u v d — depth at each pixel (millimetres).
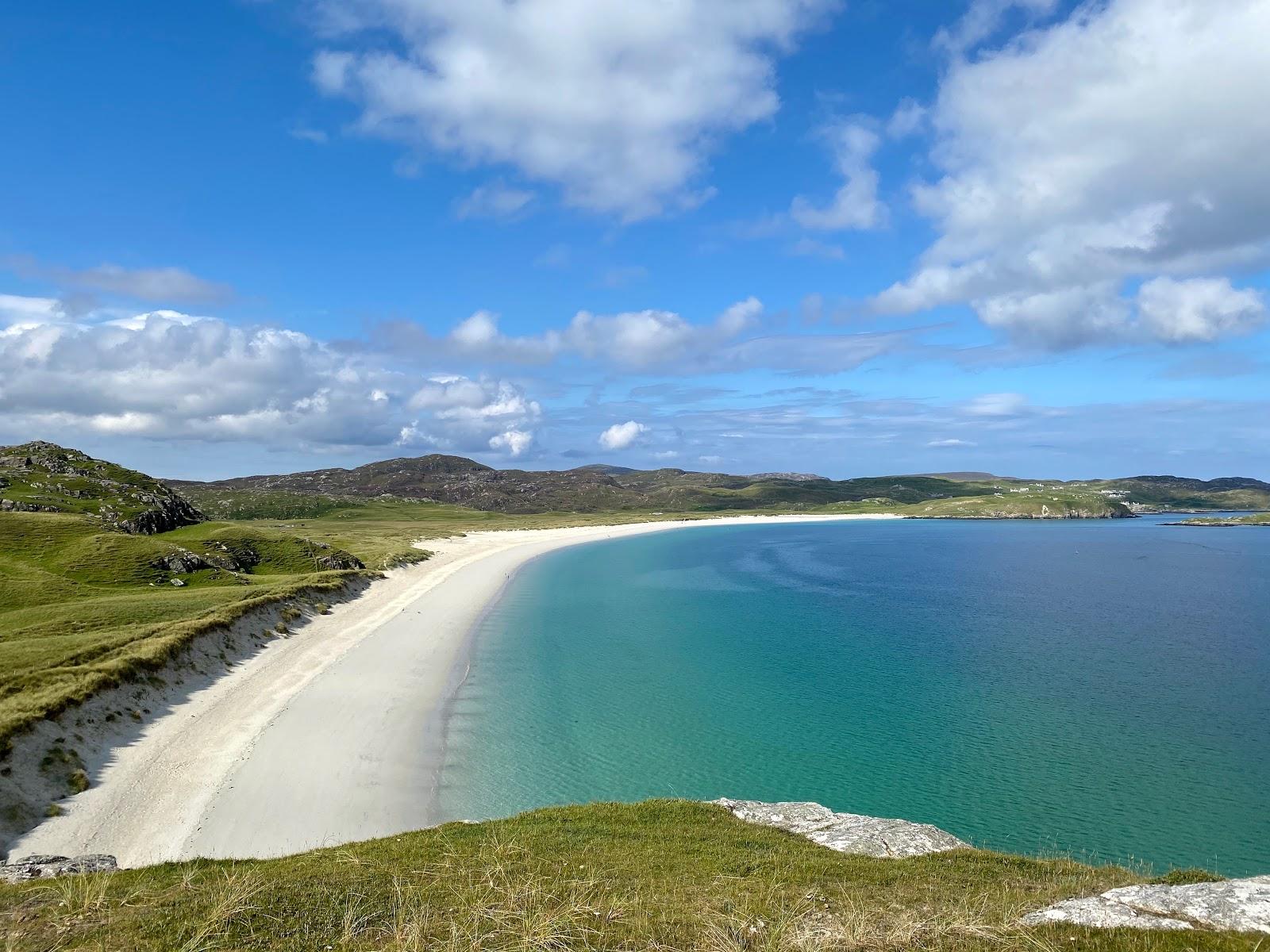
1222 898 12438
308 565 101500
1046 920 12578
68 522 90938
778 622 79188
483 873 16891
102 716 36250
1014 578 118500
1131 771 38562
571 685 52938
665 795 35125
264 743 38000
